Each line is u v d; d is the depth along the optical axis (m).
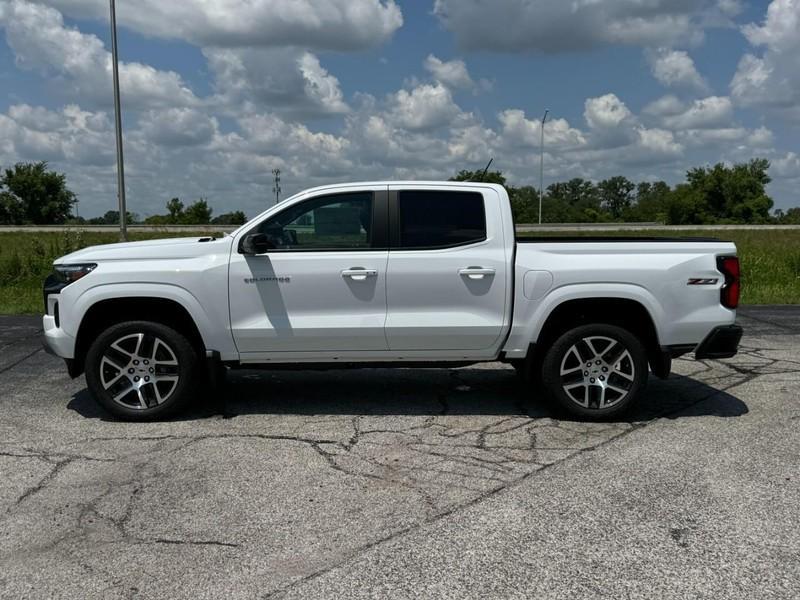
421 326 5.54
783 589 3.16
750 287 15.23
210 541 3.63
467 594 3.12
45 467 4.66
